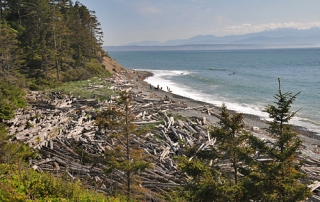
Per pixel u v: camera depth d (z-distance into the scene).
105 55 77.94
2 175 9.16
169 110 30.80
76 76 48.31
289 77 64.94
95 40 70.44
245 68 95.88
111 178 13.15
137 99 35.47
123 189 11.93
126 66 119.12
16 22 52.78
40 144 18.50
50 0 58.00
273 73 75.75
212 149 10.55
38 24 46.41
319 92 43.75
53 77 43.38
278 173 8.41
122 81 55.09
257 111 33.72
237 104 37.75
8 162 10.49
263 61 132.88
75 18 60.72
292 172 8.61
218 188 8.21
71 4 69.94
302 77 64.56
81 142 19.67
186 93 47.09
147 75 76.19
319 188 13.91
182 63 134.62
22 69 41.66
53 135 20.61
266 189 8.20
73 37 55.12
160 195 11.96
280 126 9.23
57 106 28.53
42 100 30.36
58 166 15.75
